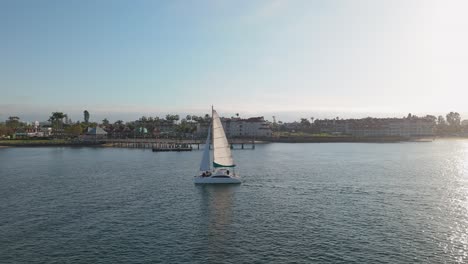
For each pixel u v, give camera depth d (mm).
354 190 65375
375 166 103438
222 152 73375
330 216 47906
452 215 48344
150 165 104500
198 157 131000
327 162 114750
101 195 60906
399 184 71875
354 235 40375
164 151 162500
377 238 39438
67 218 46875
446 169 97188
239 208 52281
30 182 73875
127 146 194375
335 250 36156
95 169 95188
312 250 36156
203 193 62750
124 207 52781
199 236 40188
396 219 46406
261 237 39875
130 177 80750
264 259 34062
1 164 108062
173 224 44562
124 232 41438
